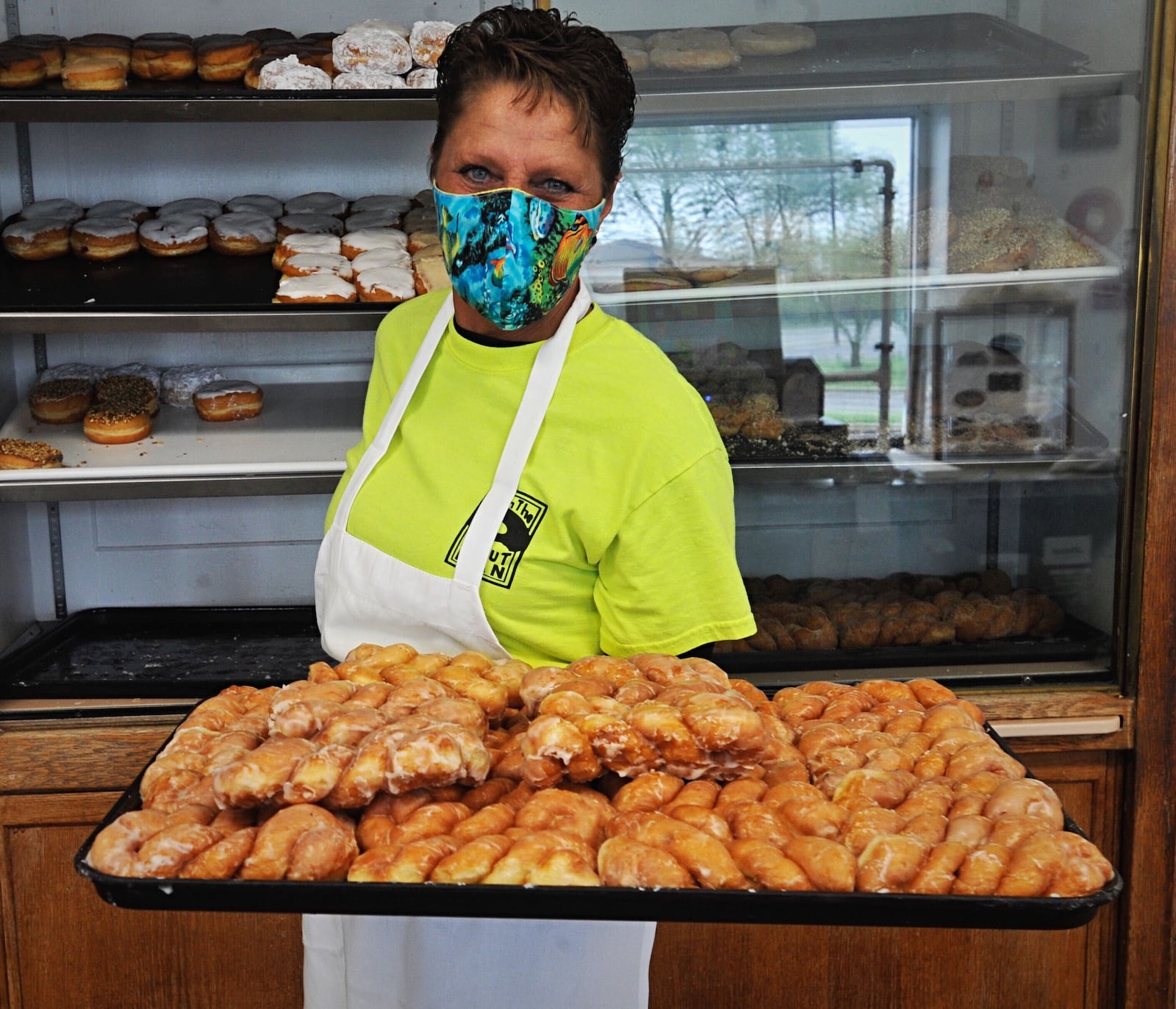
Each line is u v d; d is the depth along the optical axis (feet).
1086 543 6.01
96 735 5.68
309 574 7.52
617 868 2.61
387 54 6.06
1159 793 5.90
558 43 3.52
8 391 6.87
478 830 2.77
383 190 7.28
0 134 6.91
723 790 2.93
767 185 5.85
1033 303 5.90
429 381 4.22
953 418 6.06
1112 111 5.56
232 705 3.23
